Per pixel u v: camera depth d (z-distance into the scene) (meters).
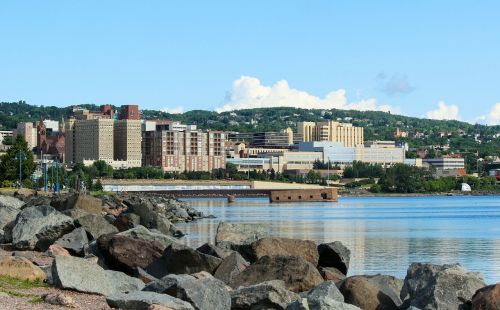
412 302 45.78
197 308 41.25
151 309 37.56
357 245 120.94
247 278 51.22
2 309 37.16
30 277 47.91
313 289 45.69
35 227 70.94
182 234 120.31
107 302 39.81
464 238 138.50
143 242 57.78
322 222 189.38
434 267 48.59
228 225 71.12
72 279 44.94
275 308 42.03
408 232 154.62
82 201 97.44
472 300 43.41
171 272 56.00
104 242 58.72
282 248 61.19
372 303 46.91
